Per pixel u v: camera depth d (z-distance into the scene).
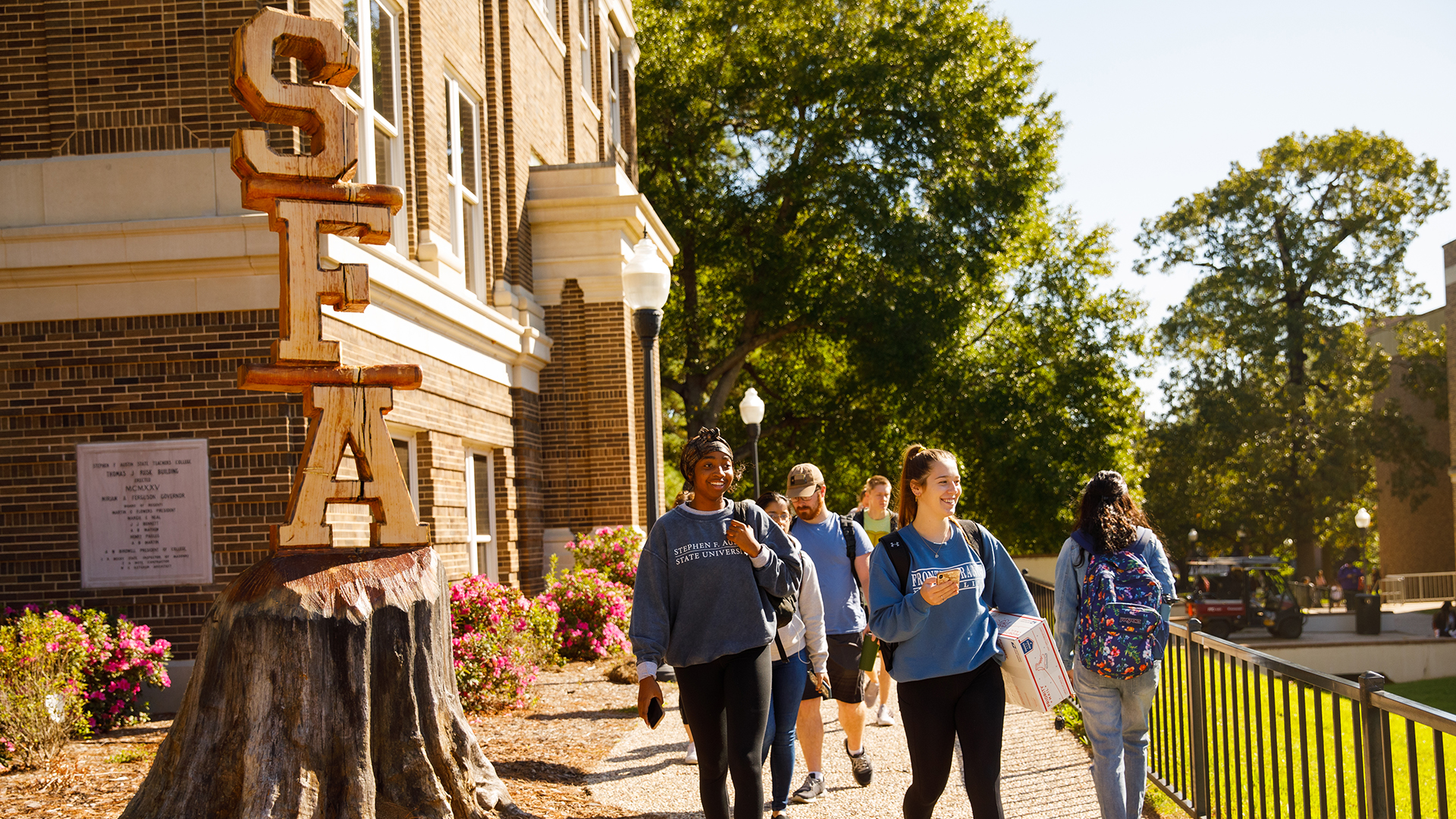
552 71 18.45
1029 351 32.03
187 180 9.04
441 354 12.20
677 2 31.52
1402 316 45.09
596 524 16.27
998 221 29.81
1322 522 43.75
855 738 6.39
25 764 6.46
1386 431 41.84
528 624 10.57
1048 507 29.23
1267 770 9.45
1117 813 4.85
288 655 4.18
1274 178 44.97
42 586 9.03
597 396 16.38
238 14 9.15
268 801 4.04
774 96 30.27
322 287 4.54
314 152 4.55
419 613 4.50
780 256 29.31
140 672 8.34
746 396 19.06
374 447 4.62
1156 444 43.91
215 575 8.99
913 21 30.19
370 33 11.18
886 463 31.84
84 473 9.07
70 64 9.17
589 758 7.38
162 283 9.05
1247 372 43.44
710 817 4.58
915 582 4.54
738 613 4.62
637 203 16.53
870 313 27.89
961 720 4.44
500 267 15.05
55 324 9.09
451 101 13.80
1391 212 43.72
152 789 4.22
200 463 9.02
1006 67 30.39
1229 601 30.55
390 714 4.38
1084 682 4.98
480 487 14.38
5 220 9.06
